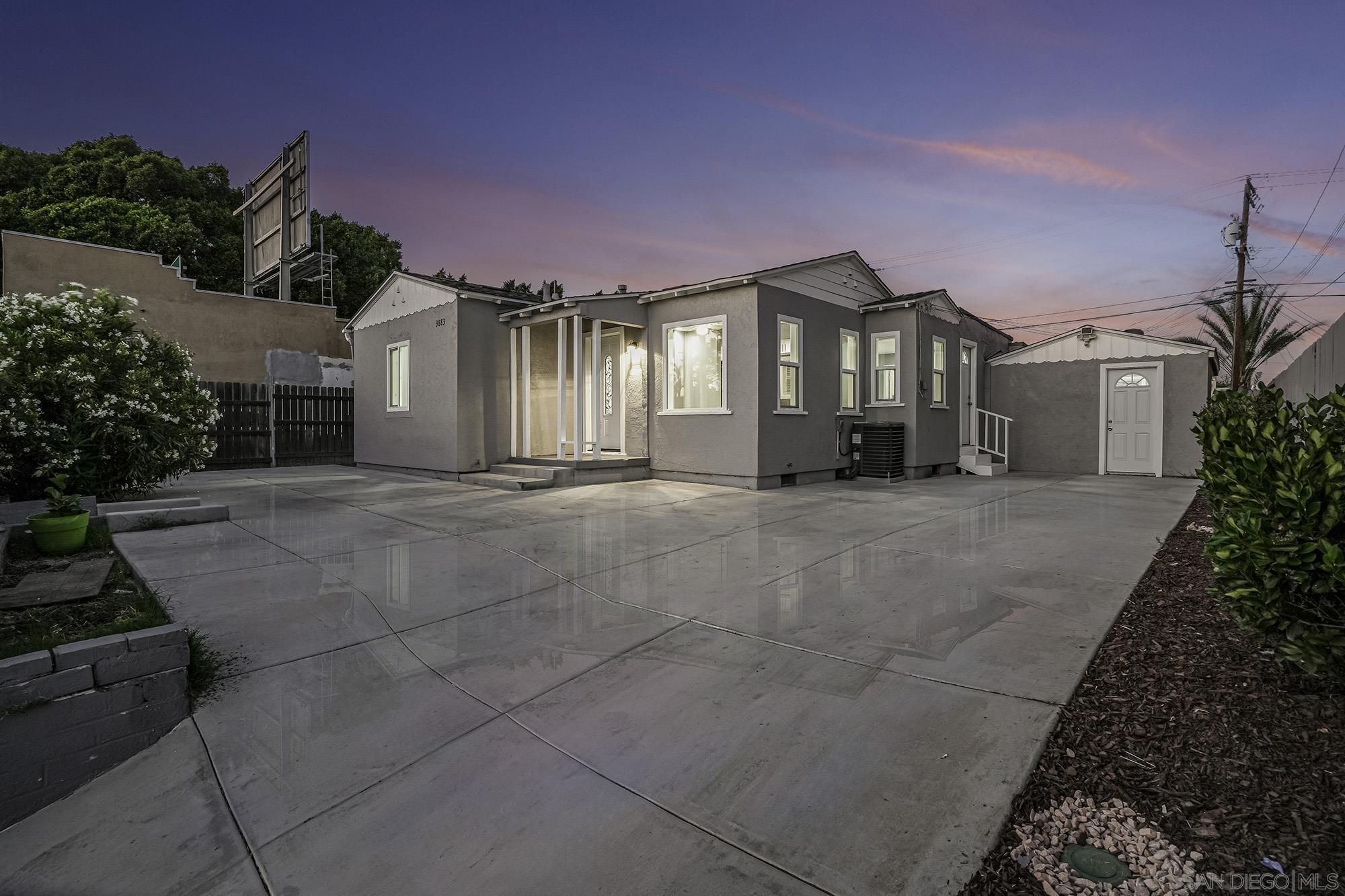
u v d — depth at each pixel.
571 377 13.47
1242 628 3.00
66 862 2.14
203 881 2.02
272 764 2.63
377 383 14.37
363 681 3.37
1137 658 3.42
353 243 28.97
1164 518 7.89
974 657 3.52
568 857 2.08
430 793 2.44
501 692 3.26
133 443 7.41
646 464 12.01
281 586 4.91
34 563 5.12
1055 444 15.04
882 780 2.43
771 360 10.70
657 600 4.68
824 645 3.78
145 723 2.77
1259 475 2.86
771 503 9.12
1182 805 2.22
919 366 12.78
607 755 2.67
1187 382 13.44
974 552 6.03
